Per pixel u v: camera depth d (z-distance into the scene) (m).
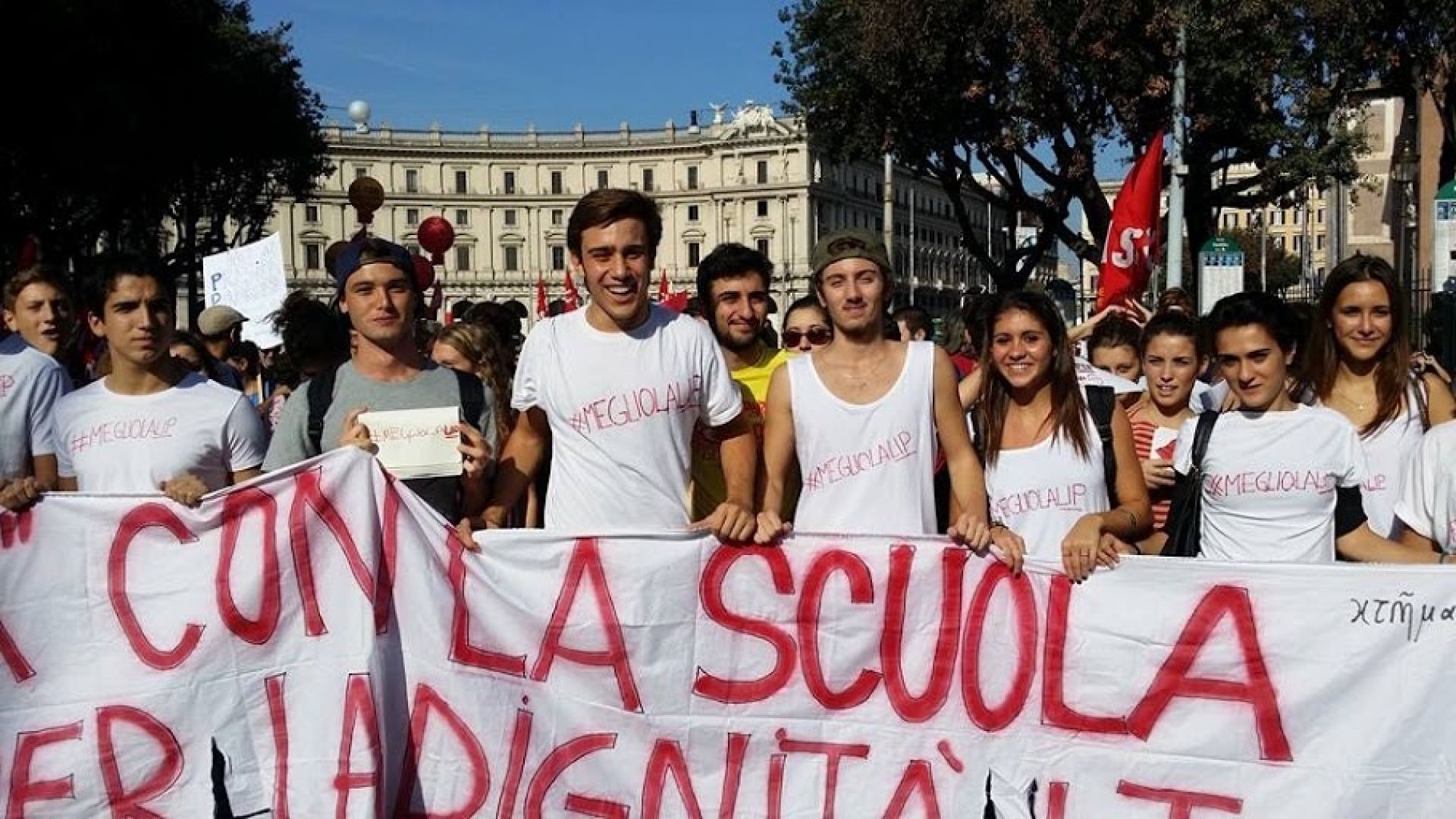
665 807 3.96
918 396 3.87
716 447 4.43
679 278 110.25
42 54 22.05
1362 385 4.45
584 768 3.97
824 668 3.94
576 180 112.31
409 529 3.97
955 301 128.38
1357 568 3.71
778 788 3.96
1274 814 3.76
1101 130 19.70
